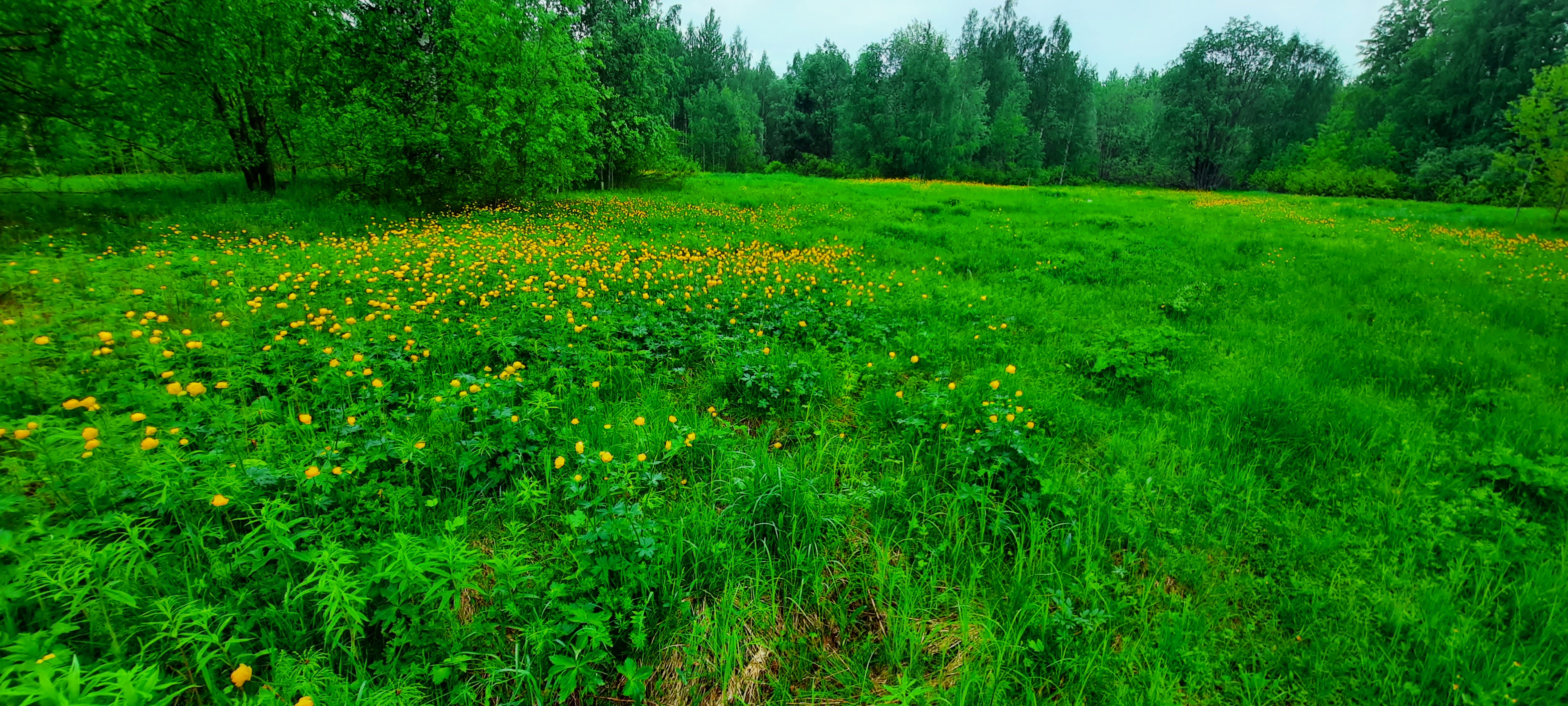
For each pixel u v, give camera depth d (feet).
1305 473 12.37
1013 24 188.75
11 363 11.81
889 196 74.13
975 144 152.56
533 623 7.17
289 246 28.27
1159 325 22.25
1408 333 21.20
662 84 90.68
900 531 10.30
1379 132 125.90
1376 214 66.13
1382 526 10.42
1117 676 7.62
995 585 9.11
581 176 58.39
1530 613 8.44
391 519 8.86
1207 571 9.58
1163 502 11.16
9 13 27.91
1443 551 9.73
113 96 33.37
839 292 24.41
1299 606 8.80
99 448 8.43
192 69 36.70
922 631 8.27
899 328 20.62
